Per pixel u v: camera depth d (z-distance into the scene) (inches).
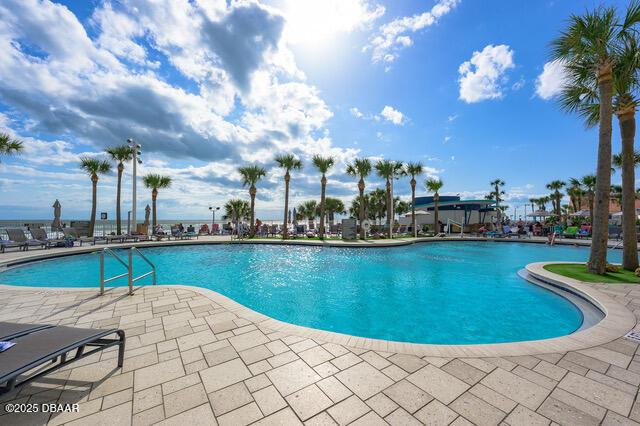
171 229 823.7
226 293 281.6
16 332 88.4
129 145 737.0
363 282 319.9
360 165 858.1
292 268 402.3
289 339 123.9
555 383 89.7
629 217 285.3
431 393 84.1
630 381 91.0
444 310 227.6
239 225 790.5
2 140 488.4
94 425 70.0
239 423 71.2
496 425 70.1
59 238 551.5
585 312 192.1
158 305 173.2
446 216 1350.9
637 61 257.9
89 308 167.3
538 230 935.0
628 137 285.9
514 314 216.7
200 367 100.3
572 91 316.8
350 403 79.5
